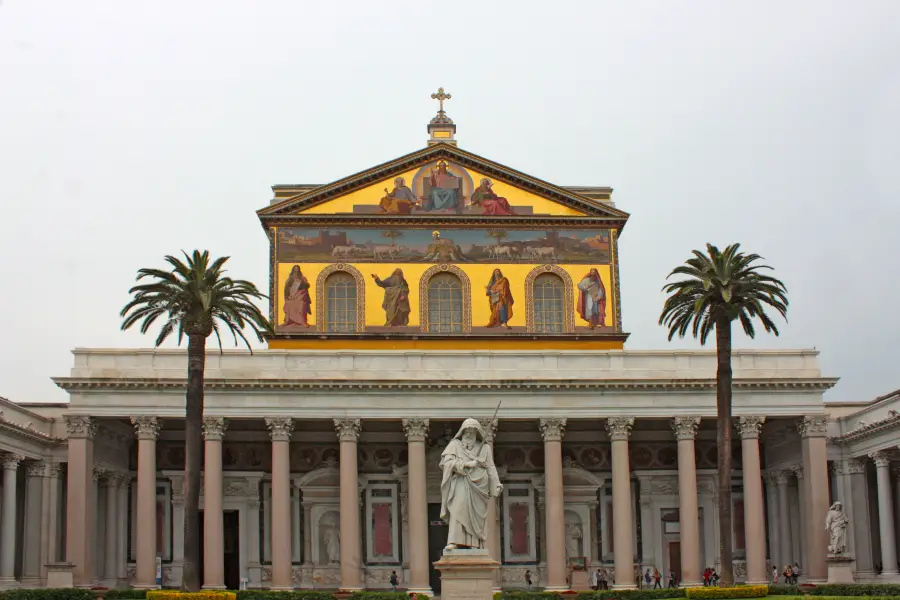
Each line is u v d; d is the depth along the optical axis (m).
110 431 82.69
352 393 79.12
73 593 69.56
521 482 87.31
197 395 65.06
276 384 78.31
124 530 84.69
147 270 65.69
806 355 82.00
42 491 81.12
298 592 70.25
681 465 79.69
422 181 88.25
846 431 85.88
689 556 78.25
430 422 81.62
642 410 80.06
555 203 88.50
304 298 85.75
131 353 79.06
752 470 79.69
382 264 86.94
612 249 88.06
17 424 75.62
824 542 78.31
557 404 79.81
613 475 79.56
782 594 71.31
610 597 70.44
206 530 76.50
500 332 86.25
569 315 86.88
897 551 86.12
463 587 33.31
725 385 69.00
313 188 90.94
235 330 67.38
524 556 86.19
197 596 63.50
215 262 67.31
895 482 87.06
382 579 85.25
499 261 87.56
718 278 69.50
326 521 85.75
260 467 86.06
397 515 86.31
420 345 85.38
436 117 93.12
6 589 72.50
